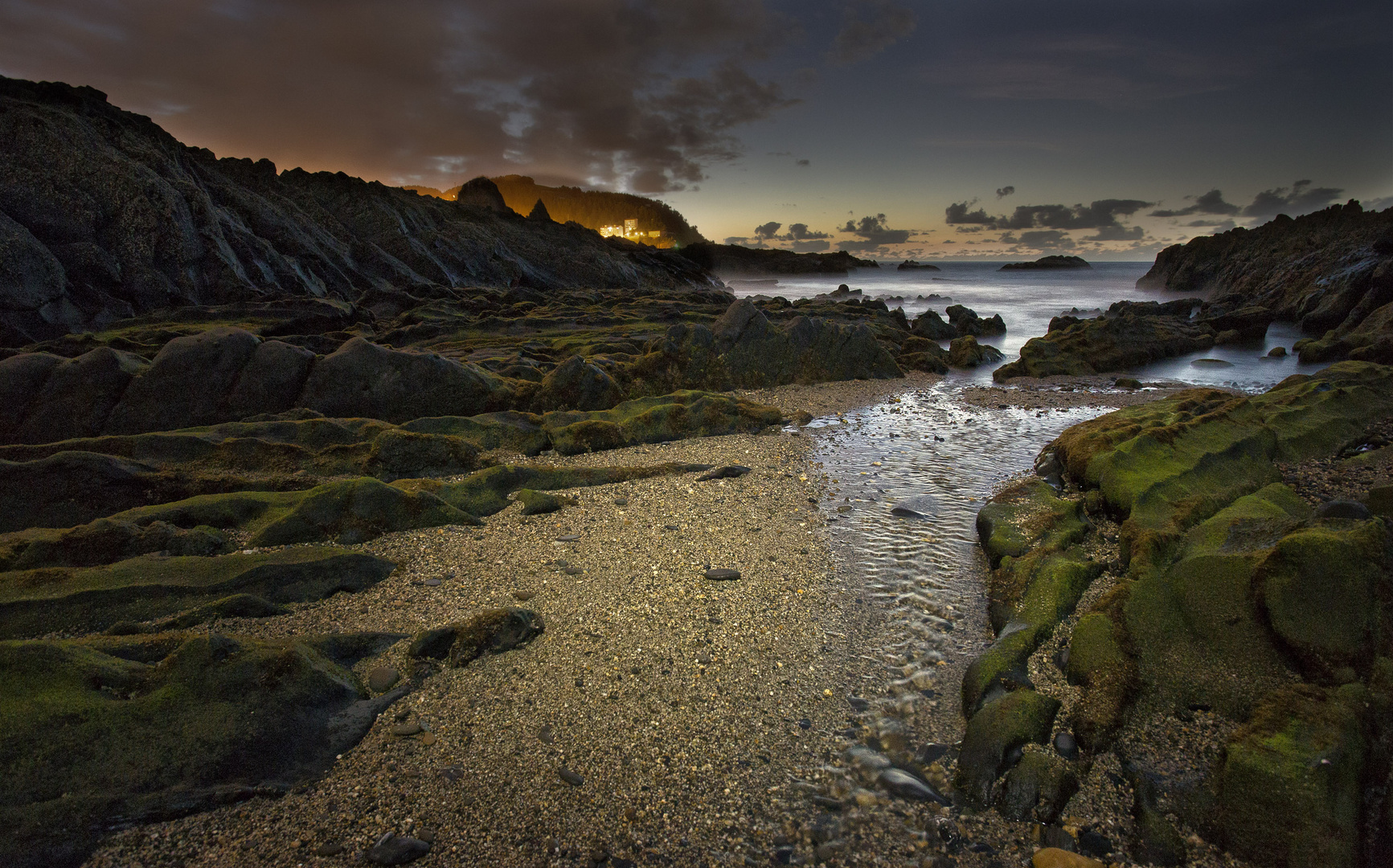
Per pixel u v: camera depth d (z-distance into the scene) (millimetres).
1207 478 10242
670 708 6551
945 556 9945
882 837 5109
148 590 7500
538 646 7512
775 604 8547
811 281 131500
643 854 4961
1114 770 5555
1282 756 4863
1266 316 33656
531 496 11414
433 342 25781
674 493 12422
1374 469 10664
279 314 24953
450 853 4949
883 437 16781
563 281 60469
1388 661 5355
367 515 10070
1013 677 6641
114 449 10938
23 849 4641
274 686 6027
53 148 26328
